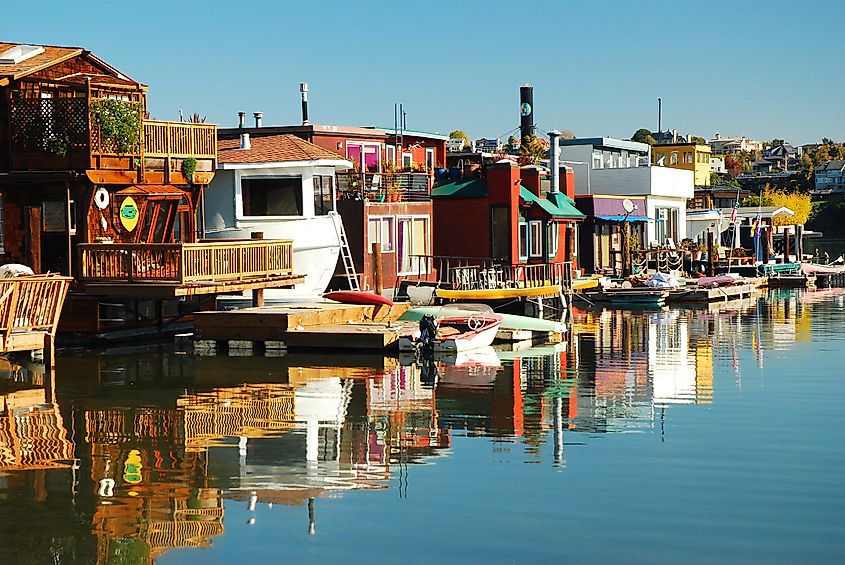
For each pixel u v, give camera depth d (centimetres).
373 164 5653
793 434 2364
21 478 2020
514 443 2297
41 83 3778
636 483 1989
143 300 3841
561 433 2388
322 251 4438
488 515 1814
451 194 5647
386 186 5166
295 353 3591
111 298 3703
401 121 5800
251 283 3784
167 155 3869
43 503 1875
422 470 2081
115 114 3656
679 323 4806
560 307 5231
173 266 3509
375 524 1770
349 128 5488
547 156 7475
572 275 5694
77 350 3603
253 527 1761
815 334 4322
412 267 5256
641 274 6425
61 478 2023
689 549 1666
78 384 2964
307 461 2147
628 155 8444
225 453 2208
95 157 3650
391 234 5103
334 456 2188
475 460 2155
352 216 4872
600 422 2508
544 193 6112
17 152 3675
